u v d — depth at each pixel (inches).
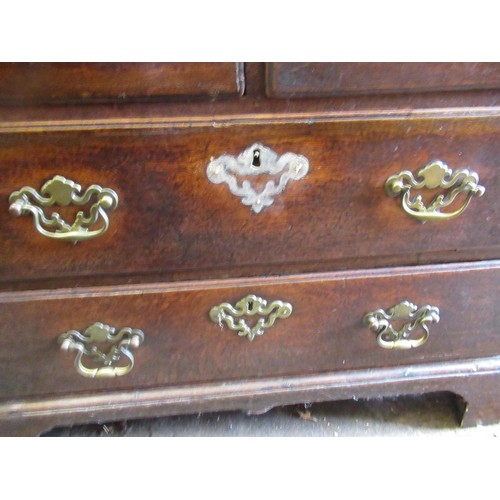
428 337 29.6
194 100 20.7
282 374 30.0
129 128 20.7
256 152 22.1
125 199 22.4
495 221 25.6
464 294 28.1
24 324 25.5
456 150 23.2
